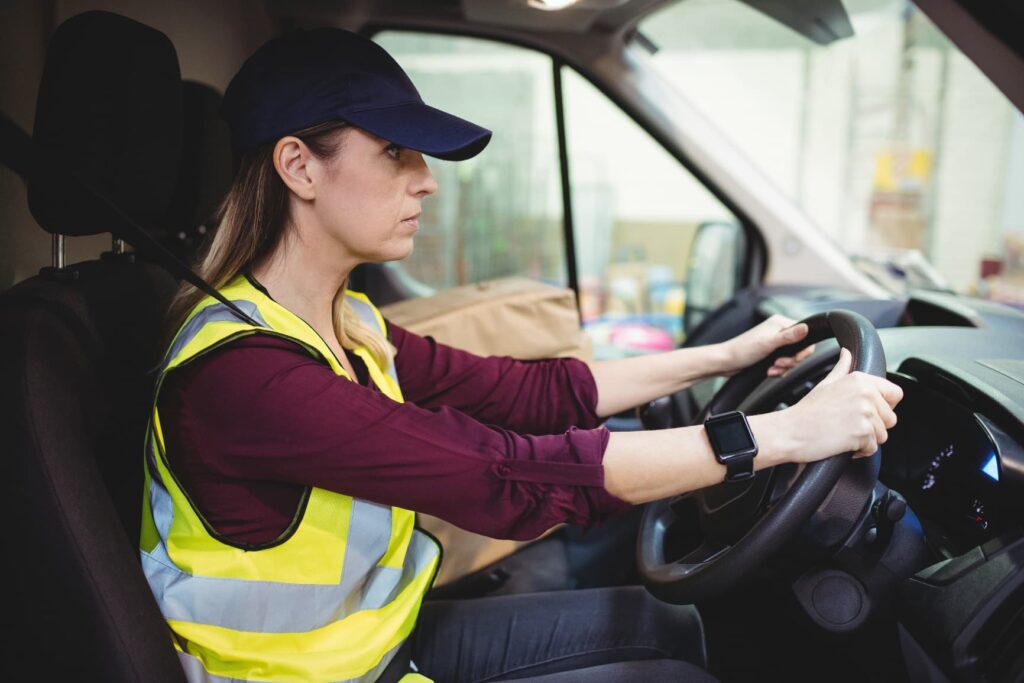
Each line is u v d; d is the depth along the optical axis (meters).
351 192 0.92
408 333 1.28
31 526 0.80
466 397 1.25
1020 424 1.04
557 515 0.90
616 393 1.29
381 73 0.94
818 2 2.18
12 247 1.21
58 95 0.95
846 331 1.09
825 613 1.15
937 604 1.03
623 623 1.24
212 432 0.87
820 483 0.93
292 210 0.96
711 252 2.42
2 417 0.81
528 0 1.90
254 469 0.88
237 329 0.88
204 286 0.88
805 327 1.24
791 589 1.17
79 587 0.81
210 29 1.82
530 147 5.04
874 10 2.29
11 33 1.21
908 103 7.11
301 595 0.92
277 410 0.86
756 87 7.20
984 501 1.07
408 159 0.95
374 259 0.99
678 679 1.10
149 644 0.84
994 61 1.40
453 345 1.69
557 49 2.21
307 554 0.92
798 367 1.26
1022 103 1.41
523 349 1.78
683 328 2.53
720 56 7.06
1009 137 7.07
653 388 1.29
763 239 2.39
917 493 1.20
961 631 1.00
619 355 2.50
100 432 0.93
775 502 0.97
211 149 1.66
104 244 1.50
